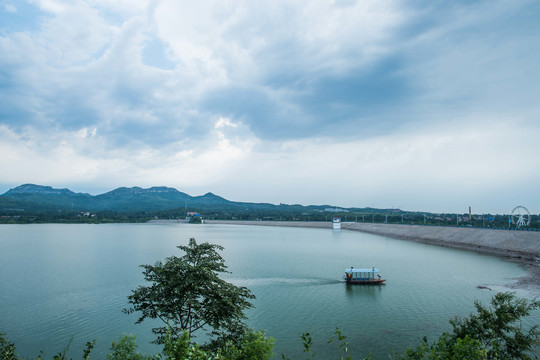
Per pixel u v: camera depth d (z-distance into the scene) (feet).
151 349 120.37
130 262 306.55
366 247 450.71
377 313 157.58
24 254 362.94
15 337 133.08
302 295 189.47
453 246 451.12
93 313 159.94
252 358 50.11
